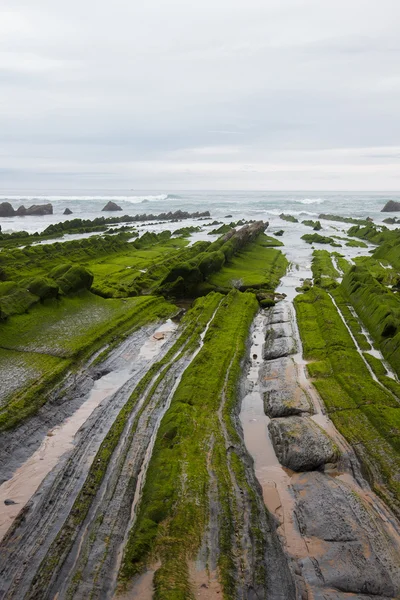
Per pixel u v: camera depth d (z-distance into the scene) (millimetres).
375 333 23969
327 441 14586
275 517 12047
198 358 20969
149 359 22188
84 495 12562
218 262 38938
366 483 13258
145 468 13836
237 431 15906
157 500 11836
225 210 139250
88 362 20906
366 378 19188
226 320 26984
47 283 27188
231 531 11047
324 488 12781
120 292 33125
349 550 10688
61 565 10367
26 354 20828
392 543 10977
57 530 11430
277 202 173750
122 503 12320
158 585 9531
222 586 9539
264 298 32844
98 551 10680
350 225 90750
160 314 29078
